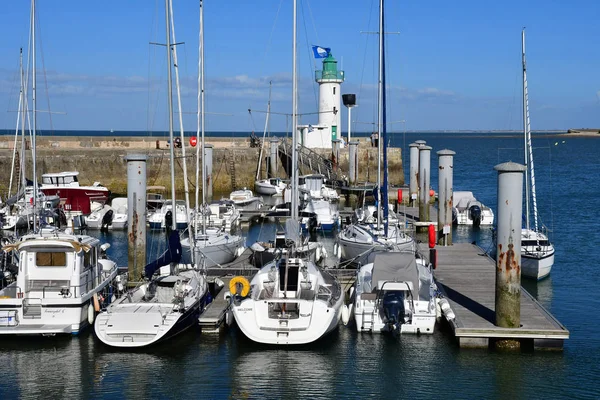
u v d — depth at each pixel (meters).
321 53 54.41
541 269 23.88
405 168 90.38
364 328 17.62
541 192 54.19
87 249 17.78
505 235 16.19
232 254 25.20
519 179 16.03
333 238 33.25
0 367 15.89
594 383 14.98
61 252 17.62
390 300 17.22
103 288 19.25
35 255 17.61
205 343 17.23
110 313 16.81
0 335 17.52
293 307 17.55
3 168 47.62
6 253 21.02
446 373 15.51
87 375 15.52
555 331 16.09
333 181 50.97
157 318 16.64
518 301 16.34
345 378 15.33
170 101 21.55
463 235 33.97
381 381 15.20
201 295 18.59
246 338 17.34
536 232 25.89
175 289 18.05
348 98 55.41
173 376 15.48
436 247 26.39
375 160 57.78
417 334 17.55
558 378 15.21
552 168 85.12
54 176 40.75
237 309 16.59
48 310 17.30
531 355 16.31
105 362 16.20
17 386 14.98
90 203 39.25
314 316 16.55
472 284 20.50
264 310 16.64
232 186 55.91
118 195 51.12
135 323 16.52
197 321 18.20
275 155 56.00
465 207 37.78
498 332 16.25
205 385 15.04
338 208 43.41
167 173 50.09
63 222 33.97
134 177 21.78
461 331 16.34
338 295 18.55
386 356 16.41
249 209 39.78
